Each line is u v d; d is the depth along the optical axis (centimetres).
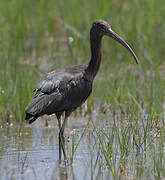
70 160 1106
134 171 1023
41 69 1781
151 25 1956
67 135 1299
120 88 1498
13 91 1484
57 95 1148
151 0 2059
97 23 1226
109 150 1111
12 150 1191
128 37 1769
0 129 1380
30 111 1102
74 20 2028
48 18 2138
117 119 1393
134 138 1170
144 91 1529
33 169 1061
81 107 1513
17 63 1673
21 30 1919
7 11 2100
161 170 1014
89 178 1013
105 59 1791
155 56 1814
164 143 1175
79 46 1886
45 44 2052
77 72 1200
